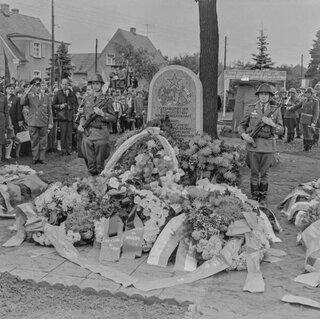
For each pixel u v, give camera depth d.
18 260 5.82
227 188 6.66
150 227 6.02
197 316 4.53
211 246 5.63
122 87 26.83
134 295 4.88
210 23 10.16
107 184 6.63
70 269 5.56
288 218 7.75
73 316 4.49
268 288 5.19
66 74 51.81
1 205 7.96
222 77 38.69
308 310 4.71
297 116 21.56
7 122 12.96
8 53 53.12
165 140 8.09
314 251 5.72
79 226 6.26
